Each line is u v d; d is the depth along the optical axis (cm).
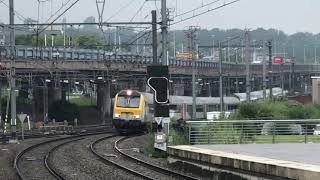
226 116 7256
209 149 3656
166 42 4650
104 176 3294
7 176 3322
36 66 10088
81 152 4944
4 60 9250
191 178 3016
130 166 3831
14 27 6259
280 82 19900
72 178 3194
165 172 3428
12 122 6775
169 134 4619
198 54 13738
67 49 11581
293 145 4481
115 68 11462
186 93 16675
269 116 6962
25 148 5269
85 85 18588
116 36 11056
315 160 3045
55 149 5231
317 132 5350
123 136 7388
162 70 4569
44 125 10525
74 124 12262
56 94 13988
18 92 14288
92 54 11662
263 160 2689
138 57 12144
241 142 4841
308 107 7800
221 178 3009
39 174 3416
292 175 2309
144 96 8056
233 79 17850
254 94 15062
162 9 4631
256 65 17862
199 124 4747
